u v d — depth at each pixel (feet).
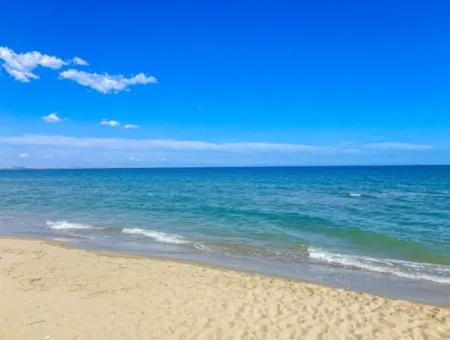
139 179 247.91
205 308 22.62
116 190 134.92
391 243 43.68
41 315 21.09
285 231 51.55
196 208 75.97
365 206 79.92
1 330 19.12
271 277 30.55
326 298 24.77
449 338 19.17
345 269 33.78
